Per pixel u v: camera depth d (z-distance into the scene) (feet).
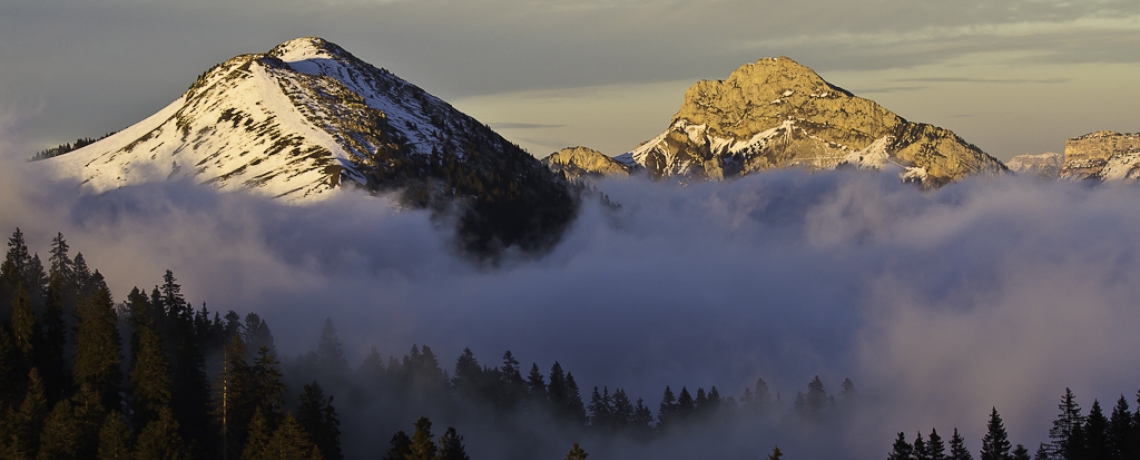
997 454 504.02
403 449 444.96
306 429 452.35
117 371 494.18
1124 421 494.18
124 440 434.30
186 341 542.16
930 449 466.70
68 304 593.42
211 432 476.95
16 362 496.64
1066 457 507.30
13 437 431.84
